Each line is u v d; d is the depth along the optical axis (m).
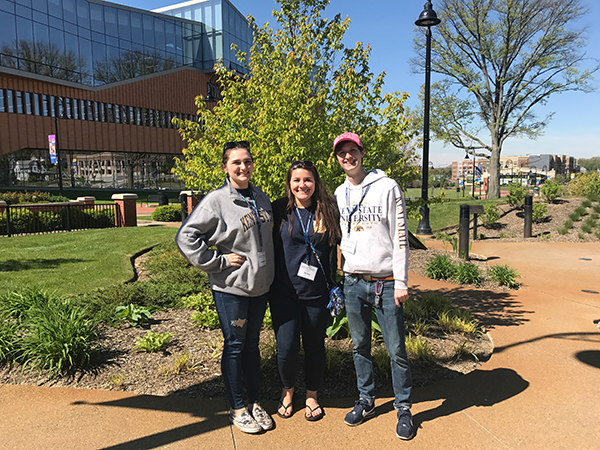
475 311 5.47
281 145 4.80
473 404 3.06
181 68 40.19
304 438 2.62
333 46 5.53
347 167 2.74
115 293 5.40
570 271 7.85
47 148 31.61
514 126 28.44
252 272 2.65
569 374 3.57
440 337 4.39
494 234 12.99
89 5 33.28
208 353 3.82
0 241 10.89
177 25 39.53
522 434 2.69
